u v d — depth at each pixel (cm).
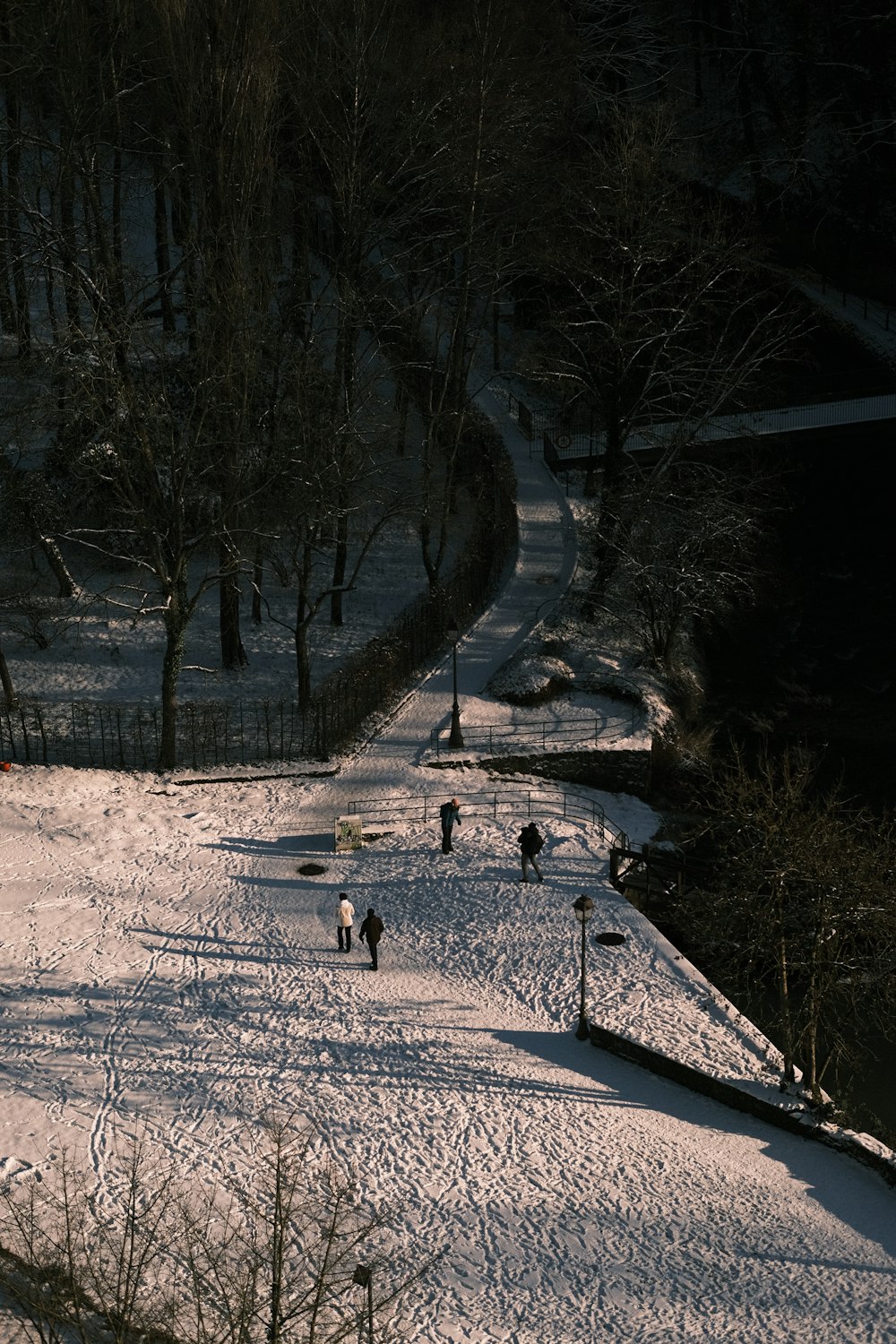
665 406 6538
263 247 4919
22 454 5109
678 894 3731
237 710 4869
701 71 8750
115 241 5388
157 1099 2803
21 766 4309
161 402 4569
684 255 6725
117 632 5328
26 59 5128
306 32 5622
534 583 5712
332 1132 2717
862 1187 2611
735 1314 2203
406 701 4922
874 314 7400
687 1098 2920
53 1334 1888
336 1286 2256
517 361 6988
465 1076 2942
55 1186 2495
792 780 3588
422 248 6388
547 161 6738
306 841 4031
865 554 6319
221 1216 2419
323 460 4781
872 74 7725
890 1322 2180
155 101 5466
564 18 7606
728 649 5800
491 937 3516
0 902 3622
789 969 3294
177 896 3706
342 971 3359
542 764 4556
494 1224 2450
